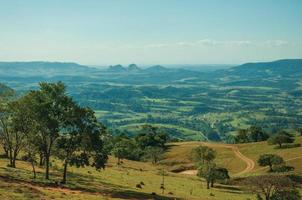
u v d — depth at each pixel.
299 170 136.88
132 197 69.81
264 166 152.50
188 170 154.50
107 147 80.25
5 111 85.25
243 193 101.19
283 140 182.25
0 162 93.00
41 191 61.12
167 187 96.62
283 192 79.44
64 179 75.69
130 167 138.75
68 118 73.00
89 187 75.38
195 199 79.75
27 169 87.94
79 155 75.56
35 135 75.19
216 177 107.75
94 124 75.12
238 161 168.88
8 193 55.50
